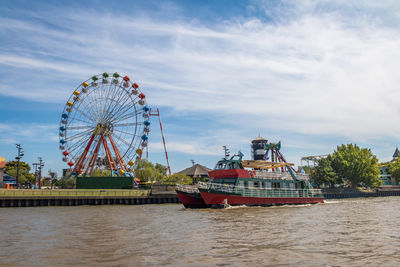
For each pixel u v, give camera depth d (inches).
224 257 603.8
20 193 2215.8
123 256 614.2
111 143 3245.6
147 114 3307.1
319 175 3865.7
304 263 561.3
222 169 1809.8
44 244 732.7
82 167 3196.4
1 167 3051.2
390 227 976.9
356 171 3922.2
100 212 1617.9
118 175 3211.1
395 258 593.3
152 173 3705.7
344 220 1152.2
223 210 1562.5
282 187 1946.4
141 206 2155.5
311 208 1704.0
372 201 2561.5
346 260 581.0
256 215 1325.0
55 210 1790.1
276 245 709.9
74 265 553.3
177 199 2503.7
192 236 830.5
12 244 735.1
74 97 3233.3
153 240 776.9
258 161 1924.2
